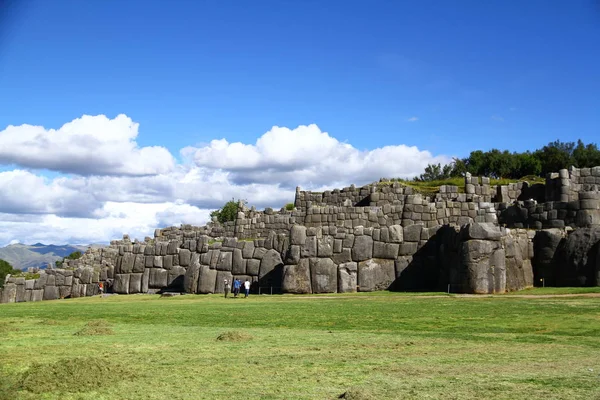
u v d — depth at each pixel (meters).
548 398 9.81
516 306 24.28
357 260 37.28
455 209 45.56
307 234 37.81
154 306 29.80
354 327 19.38
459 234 33.41
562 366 12.57
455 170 94.56
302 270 37.06
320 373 11.99
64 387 10.63
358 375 11.78
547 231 34.72
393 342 15.95
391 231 37.75
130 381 11.28
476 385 10.80
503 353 14.21
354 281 36.78
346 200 51.06
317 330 18.77
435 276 37.00
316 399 9.92
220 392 10.45
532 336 16.98
